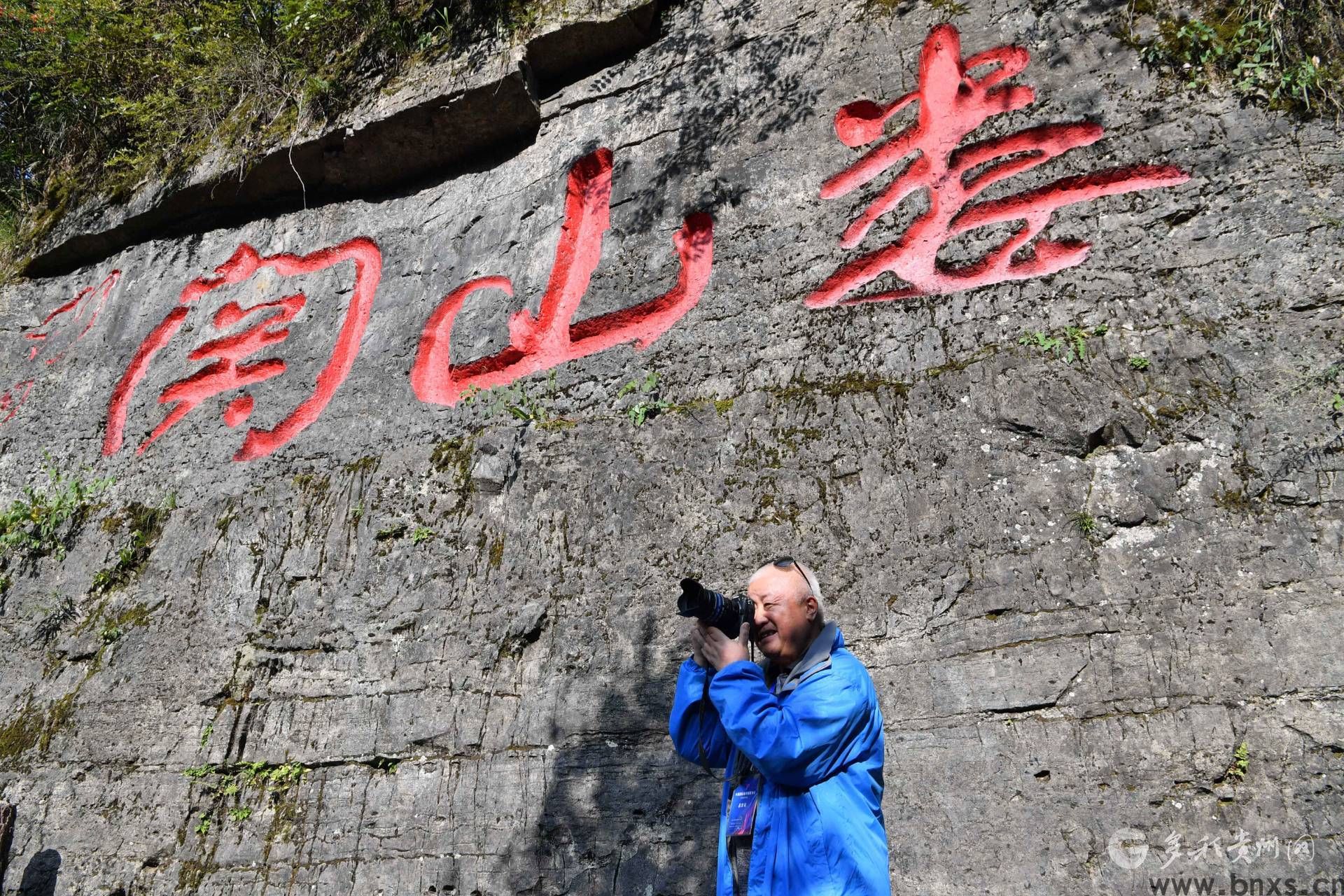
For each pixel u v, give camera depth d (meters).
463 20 6.15
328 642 4.82
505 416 5.05
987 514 3.80
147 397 6.41
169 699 5.04
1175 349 3.79
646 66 5.69
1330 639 3.21
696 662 2.84
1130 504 3.62
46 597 5.83
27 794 5.08
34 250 7.61
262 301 6.36
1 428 6.91
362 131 6.14
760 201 4.93
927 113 4.70
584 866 3.83
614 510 4.50
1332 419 3.48
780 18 5.36
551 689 4.22
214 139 6.98
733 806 2.66
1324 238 3.74
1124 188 4.15
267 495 5.47
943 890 3.31
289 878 4.31
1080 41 4.50
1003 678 3.52
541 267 5.39
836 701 2.53
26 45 8.15
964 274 4.29
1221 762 3.18
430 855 4.11
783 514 4.15
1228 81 4.14
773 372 4.49
